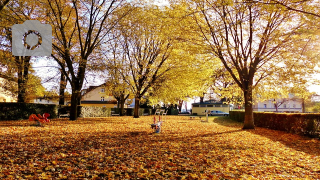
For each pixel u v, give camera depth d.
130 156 6.53
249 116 15.47
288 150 8.05
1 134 9.38
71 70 18.36
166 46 22.81
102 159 5.96
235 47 13.09
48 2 16.70
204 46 13.60
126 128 13.91
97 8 18.11
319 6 8.69
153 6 20.53
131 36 22.77
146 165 5.64
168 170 5.32
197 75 19.58
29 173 4.73
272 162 6.25
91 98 58.88
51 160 5.75
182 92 26.33
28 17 16.56
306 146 8.95
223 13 12.69
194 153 7.18
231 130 14.59
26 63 19.75
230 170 5.39
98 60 18.94
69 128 12.71
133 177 4.71
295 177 4.93
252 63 14.64
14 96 22.62
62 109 24.45
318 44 9.77
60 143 7.96
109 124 16.47
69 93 25.16
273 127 15.63
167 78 23.89
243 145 8.84
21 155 6.12
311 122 11.59
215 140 9.95
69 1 18.08
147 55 25.23
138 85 26.06
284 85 13.91
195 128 15.38
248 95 15.41
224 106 51.25
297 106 66.31
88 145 7.84
